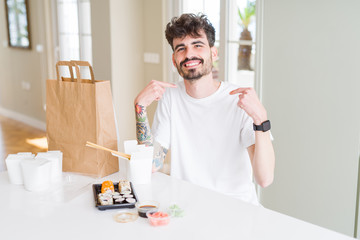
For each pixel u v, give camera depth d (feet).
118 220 4.25
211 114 5.88
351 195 8.29
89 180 5.41
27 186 5.05
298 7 8.59
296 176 9.19
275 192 9.66
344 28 7.94
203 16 5.70
